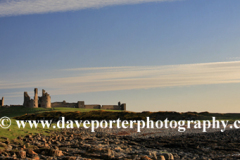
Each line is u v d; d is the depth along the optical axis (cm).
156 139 6038
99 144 4678
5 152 3164
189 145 4925
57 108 19888
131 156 3481
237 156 3819
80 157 3344
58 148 4016
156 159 3319
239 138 5788
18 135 4556
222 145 4894
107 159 3338
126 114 13562
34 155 3281
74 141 4900
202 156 3862
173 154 3894
